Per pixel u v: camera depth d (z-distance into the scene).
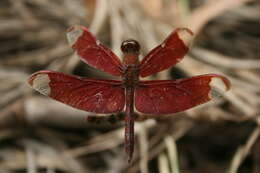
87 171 0.41
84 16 0.48
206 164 0.42
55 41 0.47
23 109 0.41
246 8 0.49
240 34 0.48
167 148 0.40
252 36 0.48
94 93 0.30
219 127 0.41
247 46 0.47
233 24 0.49
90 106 0.30
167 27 0.44
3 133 0.41
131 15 0.44
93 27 0.44
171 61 0.30
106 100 0.30
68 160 0.41
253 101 0.41
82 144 0.41
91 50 0.30
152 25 0.44
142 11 0.45
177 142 0.42
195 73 0.42
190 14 0.47
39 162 0.41
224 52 0.47
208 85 0.29
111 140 0.41
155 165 0.41
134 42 0.30
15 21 0.48
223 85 0.29
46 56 0.45
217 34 0.48
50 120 0.41
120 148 0.41
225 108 0.40
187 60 0.42
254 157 0.41
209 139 0.42
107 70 0.30
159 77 0.41
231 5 0.45
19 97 0.43
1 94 0.43
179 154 0.42
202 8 0.45
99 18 0.44
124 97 0.30
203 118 0.38
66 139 0.42
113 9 0.44
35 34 0.47
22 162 0.41
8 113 0.41
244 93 0.41
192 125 0.40
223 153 0.42
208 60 0.44
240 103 0.40
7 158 0.41
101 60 0.30
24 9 0.49
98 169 0.41
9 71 0.45
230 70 0.43
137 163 0.40
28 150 0.41
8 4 0.50
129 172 0.40
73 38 0.30
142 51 0.43
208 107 0.39
